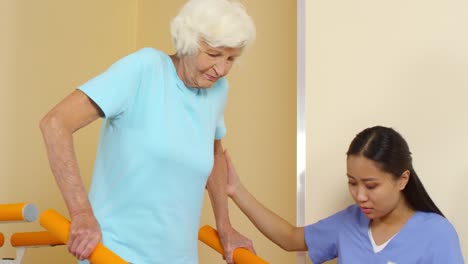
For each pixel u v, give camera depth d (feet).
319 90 5.41
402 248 4.31
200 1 4.05
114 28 9.16
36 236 5.37
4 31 7.73
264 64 7.77
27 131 7.87
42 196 7.97
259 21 7.90
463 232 4.73
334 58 5.38
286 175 7.36
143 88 4.07
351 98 5.26
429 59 4.96
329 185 5.29
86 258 3.71
